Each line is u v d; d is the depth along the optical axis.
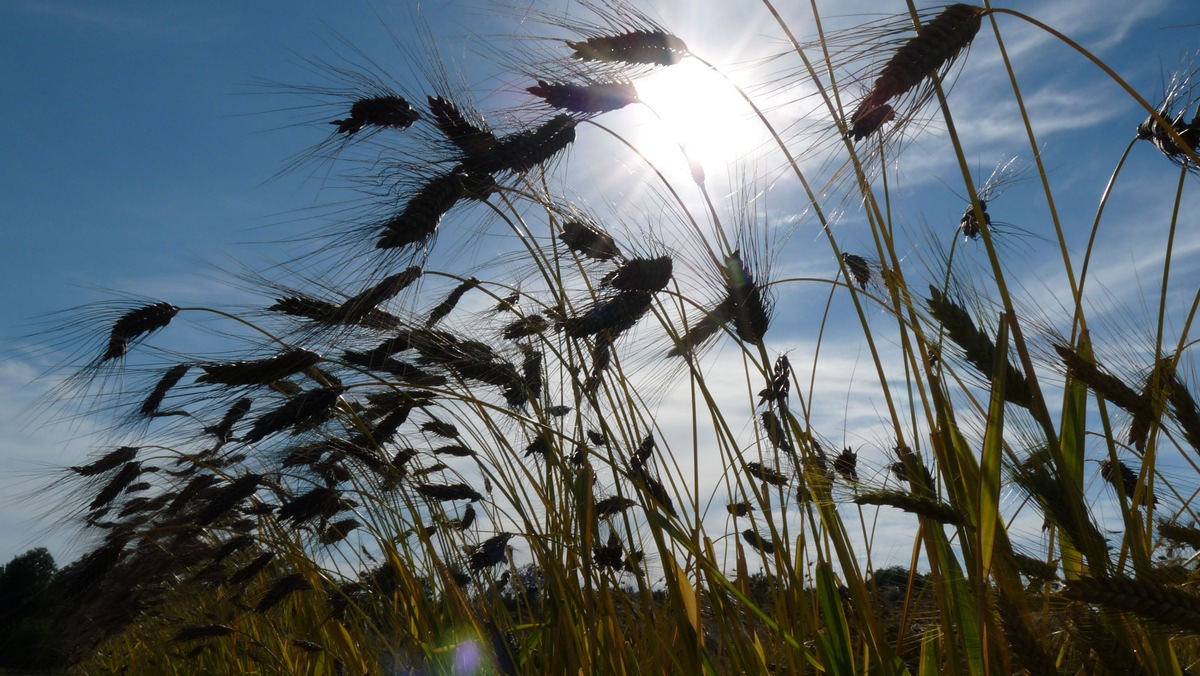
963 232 0.49
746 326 0.49
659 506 0.53
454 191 0.49
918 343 0.38
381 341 0.62
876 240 0.40
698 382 0.50
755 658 0.49
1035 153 0.39
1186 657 0.38
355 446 0.76
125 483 1.03
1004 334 0.34
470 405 0.65
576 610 0.60
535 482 0.63
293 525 0.77
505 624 0.69
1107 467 0.45
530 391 0.62
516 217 0.56
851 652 0.47
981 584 0.33
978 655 0.39
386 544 0.79
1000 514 0.37
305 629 1.11
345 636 0.89
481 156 0.49
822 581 0.48
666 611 0.62
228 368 0.56
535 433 0.67
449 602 0.73
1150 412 0.35
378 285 0.54
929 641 0.46
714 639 0.66
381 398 0.71
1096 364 0.38
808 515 0.49
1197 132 0.40
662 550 0.51
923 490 0.40
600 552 0.59
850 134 0.35
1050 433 0.33
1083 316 0.39
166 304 0.70
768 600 0.61
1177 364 0.38
